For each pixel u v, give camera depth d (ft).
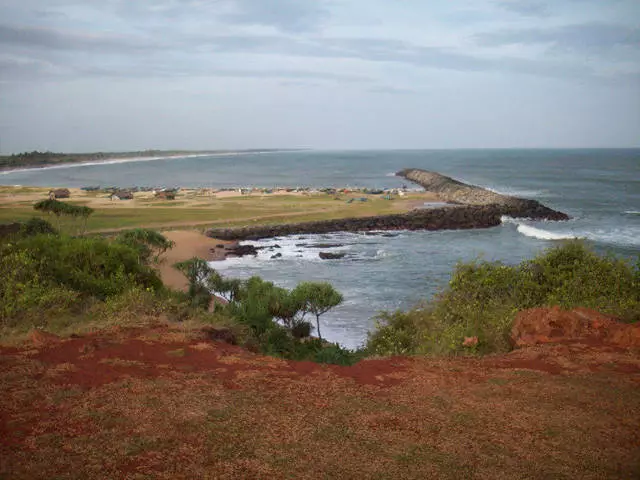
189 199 340.39
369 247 191.42
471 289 53.01
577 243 61.52
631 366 27.48
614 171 601.21
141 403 22.03
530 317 35.55
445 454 18.17
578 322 34.86
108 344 30.48
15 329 37.55
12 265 57.88
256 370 26.81
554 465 17.47
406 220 241.35
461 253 176.14
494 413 21.77
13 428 19.45
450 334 38.11
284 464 17.31
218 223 237.04
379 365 28.50
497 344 35.47
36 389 23.08
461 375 26.71
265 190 393.70
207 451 18.08
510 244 191.31
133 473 16.53
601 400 22.97
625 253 164.96
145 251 138.72
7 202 306.14
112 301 46.52
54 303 49.42
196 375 25.64
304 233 226.58
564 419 21.09
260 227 222.07
